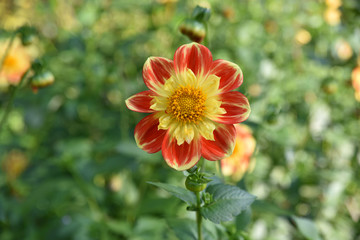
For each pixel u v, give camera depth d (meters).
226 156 0.33
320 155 0.76
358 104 0.81
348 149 0.75
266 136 0.69
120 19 1.00
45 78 0.49
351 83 0.75
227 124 0.33
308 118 0.78
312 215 0.72
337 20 0.93
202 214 0.32
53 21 1.03
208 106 0.33
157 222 0.61
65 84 0.79
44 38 0.96
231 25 0.94
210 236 0.38
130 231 0.60
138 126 0.34
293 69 0.87
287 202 0.73
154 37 0.84
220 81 0.34
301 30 0.97
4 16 1.15
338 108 0.82
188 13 0.86
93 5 0.85
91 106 0.79
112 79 0.70
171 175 0.65
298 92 0.83
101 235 0.63
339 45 0.86
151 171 0.69
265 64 0.79
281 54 0.90
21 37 0.51
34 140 0.83
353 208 0.73
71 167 0.67
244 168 0.50
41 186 0.67
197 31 0.42
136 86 0.73
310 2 1.03
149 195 0.68
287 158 0.69
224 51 0.86
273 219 0.65
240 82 0.33
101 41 0.93
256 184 0.71
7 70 0.72
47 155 0.81
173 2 0.84
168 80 0.34
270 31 0.94
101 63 0.79
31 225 0.65
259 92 0.74
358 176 0.74
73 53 0.83
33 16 1.12
